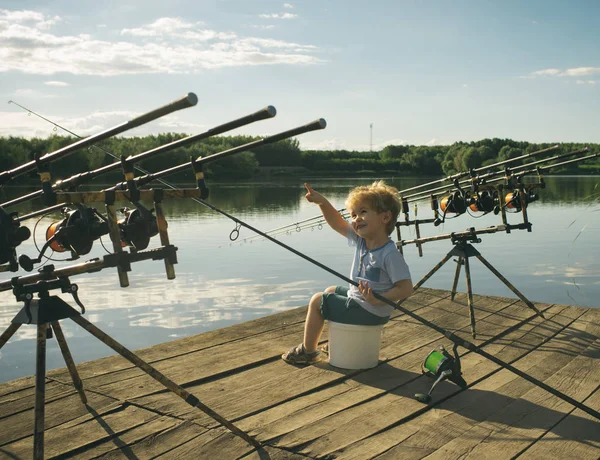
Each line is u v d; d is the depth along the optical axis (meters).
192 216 19.12
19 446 2.66
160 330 6.23
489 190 5.12
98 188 29.91
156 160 35.38
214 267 10.18
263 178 63.69
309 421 2.89
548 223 16.31
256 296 7.91
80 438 2.72
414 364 3.78
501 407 3.07
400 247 5.35
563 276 9.18
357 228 3.49
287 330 4.56
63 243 2.56
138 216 2.62
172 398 3.18
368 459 2.51
